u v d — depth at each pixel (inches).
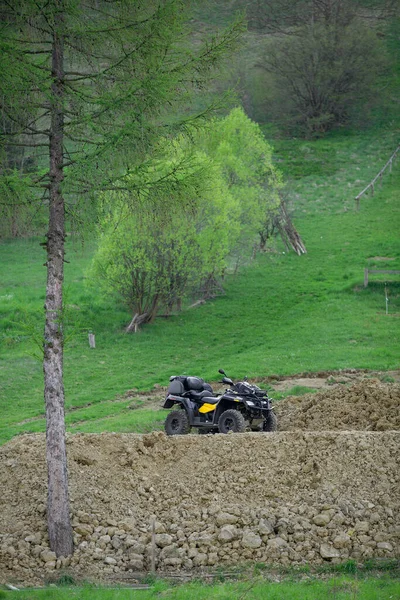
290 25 5383.9
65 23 684.7
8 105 681.0
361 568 667.4
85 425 1243.2
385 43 5270.7
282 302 2198.6
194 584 634.2
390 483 767.1
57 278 712.4
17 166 719.7
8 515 751.1
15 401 1487.5
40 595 597.3
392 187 3469.5
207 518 738.8
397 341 1752.0
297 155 3993.6
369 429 1031.0
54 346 706.8
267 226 2657.5
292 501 756.0
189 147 786.8
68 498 711.1
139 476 812.0
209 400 1076.5
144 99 676.7
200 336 1927.9
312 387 1405.0
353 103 4431.6
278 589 601.0
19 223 699.4
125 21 696.4
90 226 692.7
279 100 4446.4
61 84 705.0
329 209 3250.5
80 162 665.0
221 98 729.6
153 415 1256.8
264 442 846.5
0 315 2023.9
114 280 1916.8
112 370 1679.4
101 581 657.6
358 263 2527.1
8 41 661.3
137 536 722.2
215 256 1984.5
